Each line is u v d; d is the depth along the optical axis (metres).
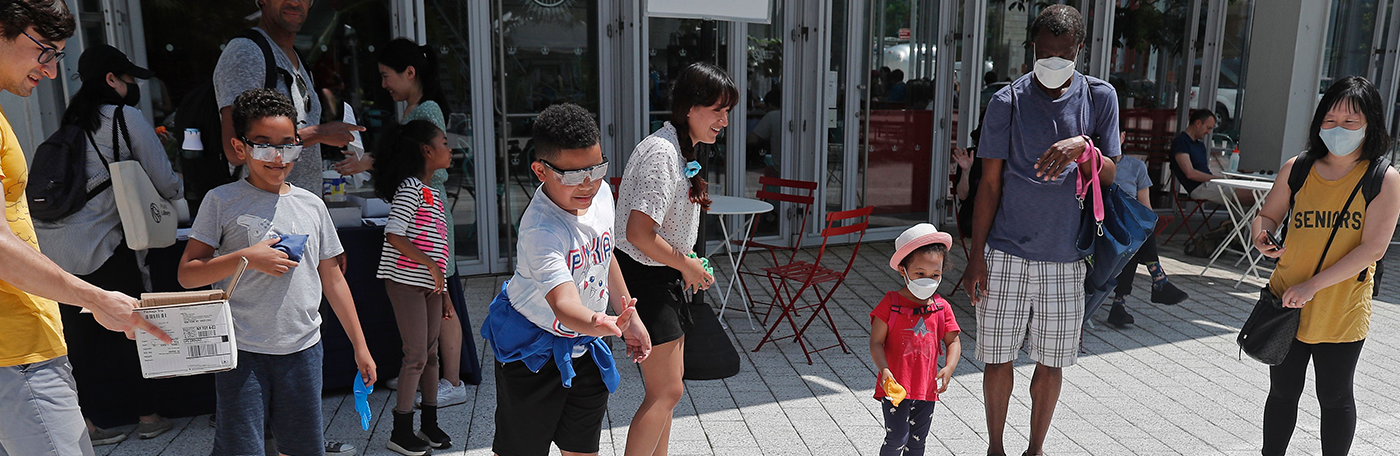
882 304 3.14
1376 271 3.02
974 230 3.41
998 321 3.39
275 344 2.57
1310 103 8.97
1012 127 3.24
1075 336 3.36
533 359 2.44
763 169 8.13
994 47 9.14
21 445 2.06
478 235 7.13
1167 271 7.65
